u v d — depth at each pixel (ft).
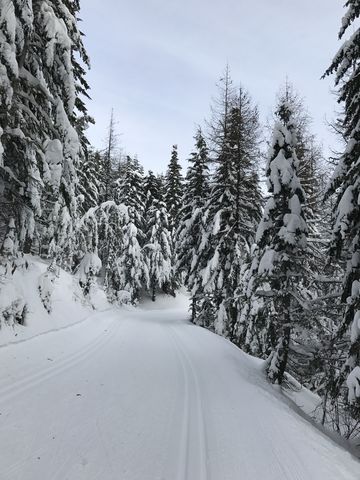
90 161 108.58
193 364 39.32
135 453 17.13
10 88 26.35
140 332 60.85
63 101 37.01
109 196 112.98
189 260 95.71
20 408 20.79
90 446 17.31
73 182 41.70
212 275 73.82
